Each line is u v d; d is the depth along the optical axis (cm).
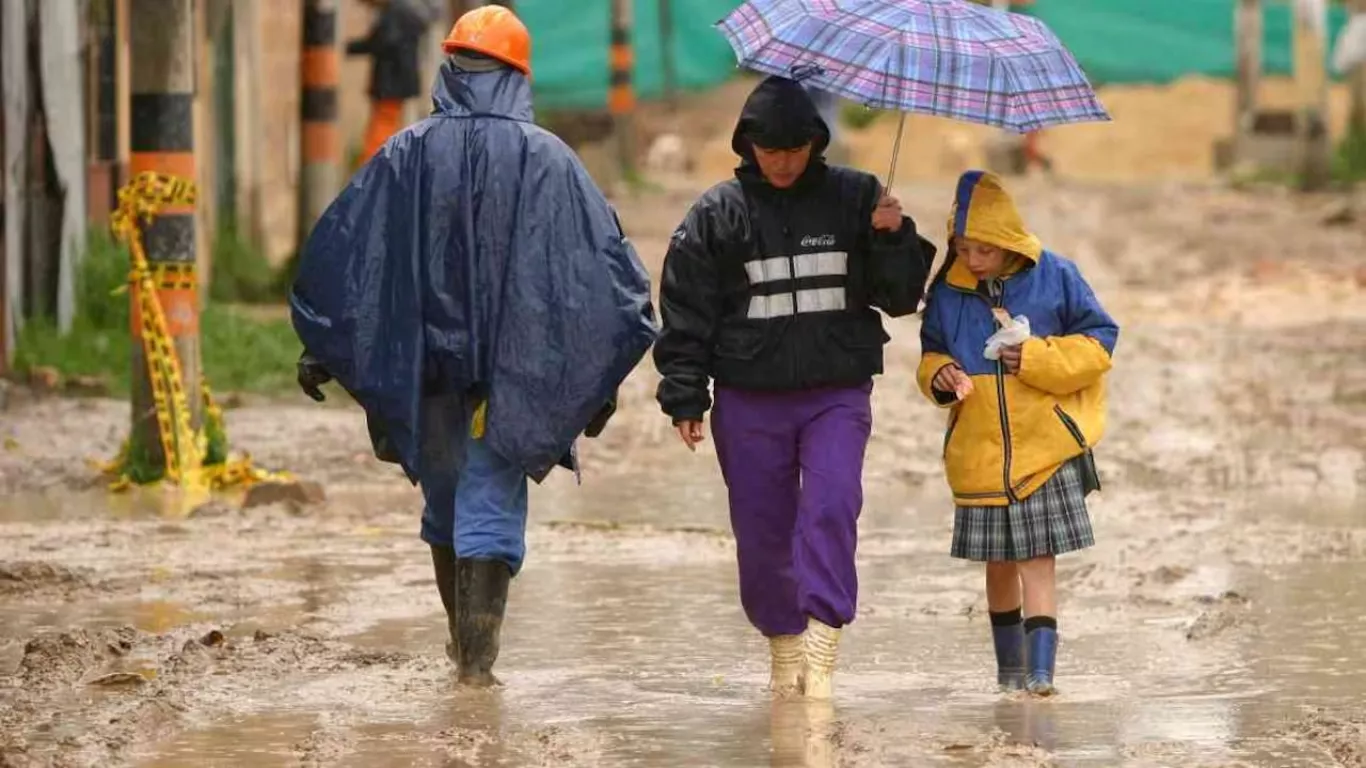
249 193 7712
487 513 2411
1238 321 7231
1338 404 5397
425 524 2534
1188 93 15812
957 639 2809
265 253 7812
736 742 2153
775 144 2348
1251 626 2855
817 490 2383
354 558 3425
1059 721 2266
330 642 2697
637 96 15725
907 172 14325
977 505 2442
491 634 2425
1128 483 4325
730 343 2416
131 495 4134
